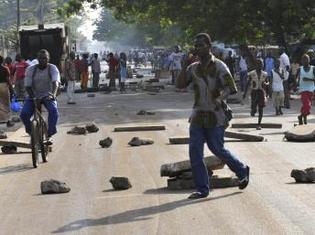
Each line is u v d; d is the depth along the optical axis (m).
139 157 13.14
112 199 9.25
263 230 7.35
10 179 11.23
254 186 9.83
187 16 38.41
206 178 9.18
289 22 37.12
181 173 9.91
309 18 36.00
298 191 9.41
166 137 16.33
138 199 9.19
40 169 12.16
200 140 9.15
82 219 8.15
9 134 18.14
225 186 9.78
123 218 8.12
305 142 14.88
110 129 18.50
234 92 9.12
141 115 22.80
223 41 38.50
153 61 77.19
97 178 11.00
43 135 12.98
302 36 39.34
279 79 21.78
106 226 7.77
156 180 10.64
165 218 8.04
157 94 35.00
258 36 39.09
